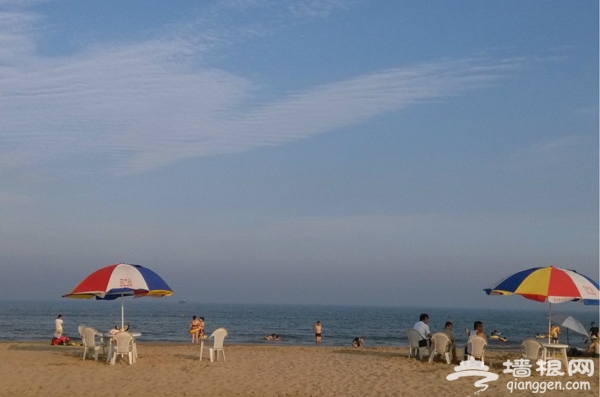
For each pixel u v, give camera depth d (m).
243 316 112.50
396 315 138.50
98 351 17.88
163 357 18.88
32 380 14.22
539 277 15.10
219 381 14.28
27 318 82.62
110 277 16.45
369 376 15.08
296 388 13.59
